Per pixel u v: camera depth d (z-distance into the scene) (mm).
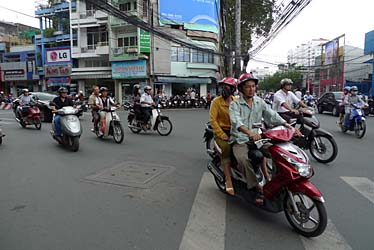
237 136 3809
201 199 4215
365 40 29078
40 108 13672
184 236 3191
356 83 38812
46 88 33156
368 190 4609
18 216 3648
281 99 6512
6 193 4426
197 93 29906
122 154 6980
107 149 7566
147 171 5543
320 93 51188
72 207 3914
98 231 3283
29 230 3303
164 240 3107
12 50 37281
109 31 28500
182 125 12555
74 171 5551
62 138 7648
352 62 43250
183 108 24891
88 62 31281
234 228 3391
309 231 3174
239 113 3779
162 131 10102
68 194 4375
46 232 3258
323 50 51469
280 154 3279
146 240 3102
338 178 5203
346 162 6289
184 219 3590
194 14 29016
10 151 7340
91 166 5898
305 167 3152
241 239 3150
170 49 27922
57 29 34125
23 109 11383
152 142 8555
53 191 4500
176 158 6574
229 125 4293
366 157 6727
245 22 26938
